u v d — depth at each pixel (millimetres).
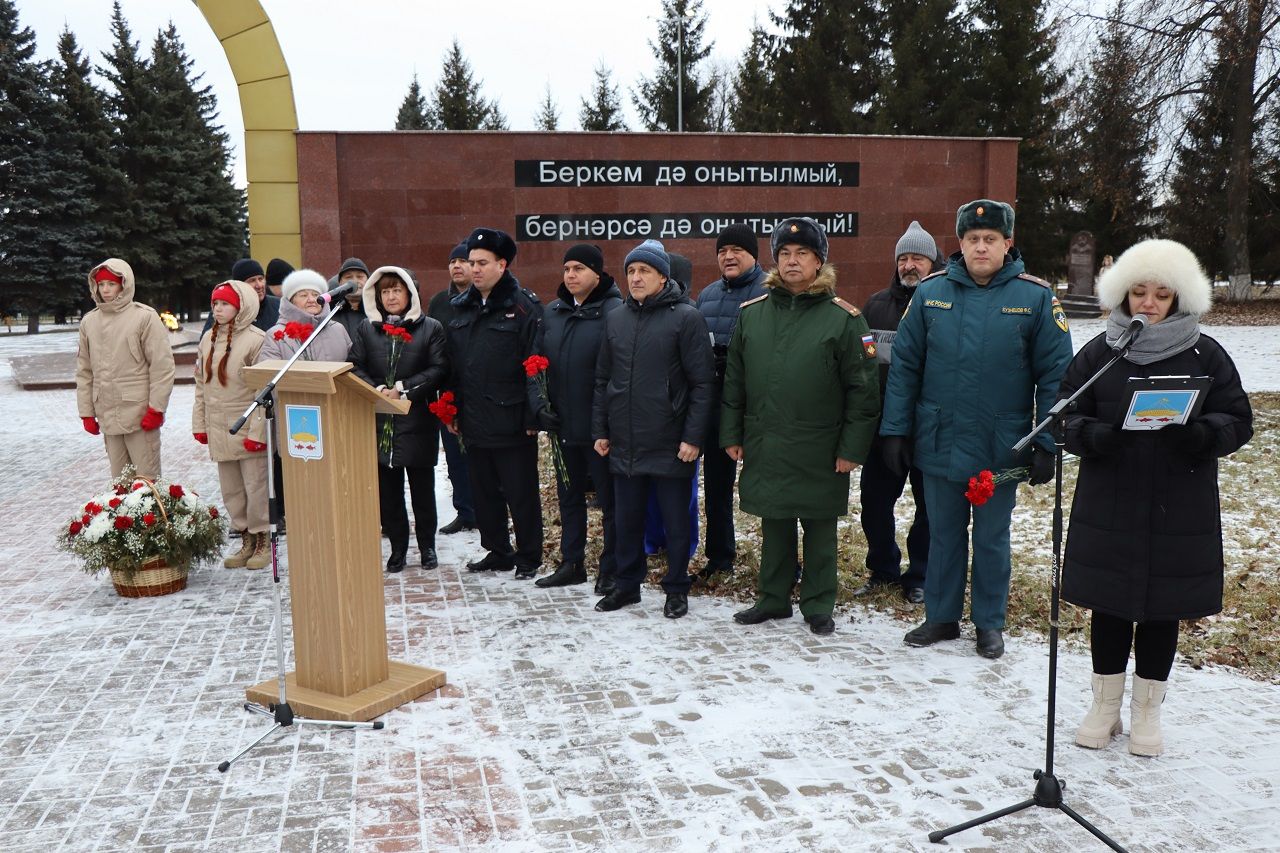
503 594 5008
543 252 11367
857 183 12188
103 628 4504
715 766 3102
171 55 45219
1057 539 2771
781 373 4238
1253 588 4902
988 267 3908
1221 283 36312
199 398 5539
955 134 29266
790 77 33562
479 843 2656
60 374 16562
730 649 4176
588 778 3025
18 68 32062
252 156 10758
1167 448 2973
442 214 11062
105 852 2629
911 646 4195
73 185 33375
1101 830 2707
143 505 4922
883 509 4914
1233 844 2643
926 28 29891
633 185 11516
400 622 4555
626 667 3965
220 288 5395
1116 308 3078
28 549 6066
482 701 3629
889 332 4891
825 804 2863
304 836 2699
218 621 4598
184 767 3123
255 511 5496
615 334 4605
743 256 5051
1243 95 21188
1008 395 3926
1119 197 22406
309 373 3340
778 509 4289
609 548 4996
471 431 5141
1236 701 3617
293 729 3398
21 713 3559
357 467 3537
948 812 2818
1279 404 10938
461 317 5141
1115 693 3197
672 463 4531
